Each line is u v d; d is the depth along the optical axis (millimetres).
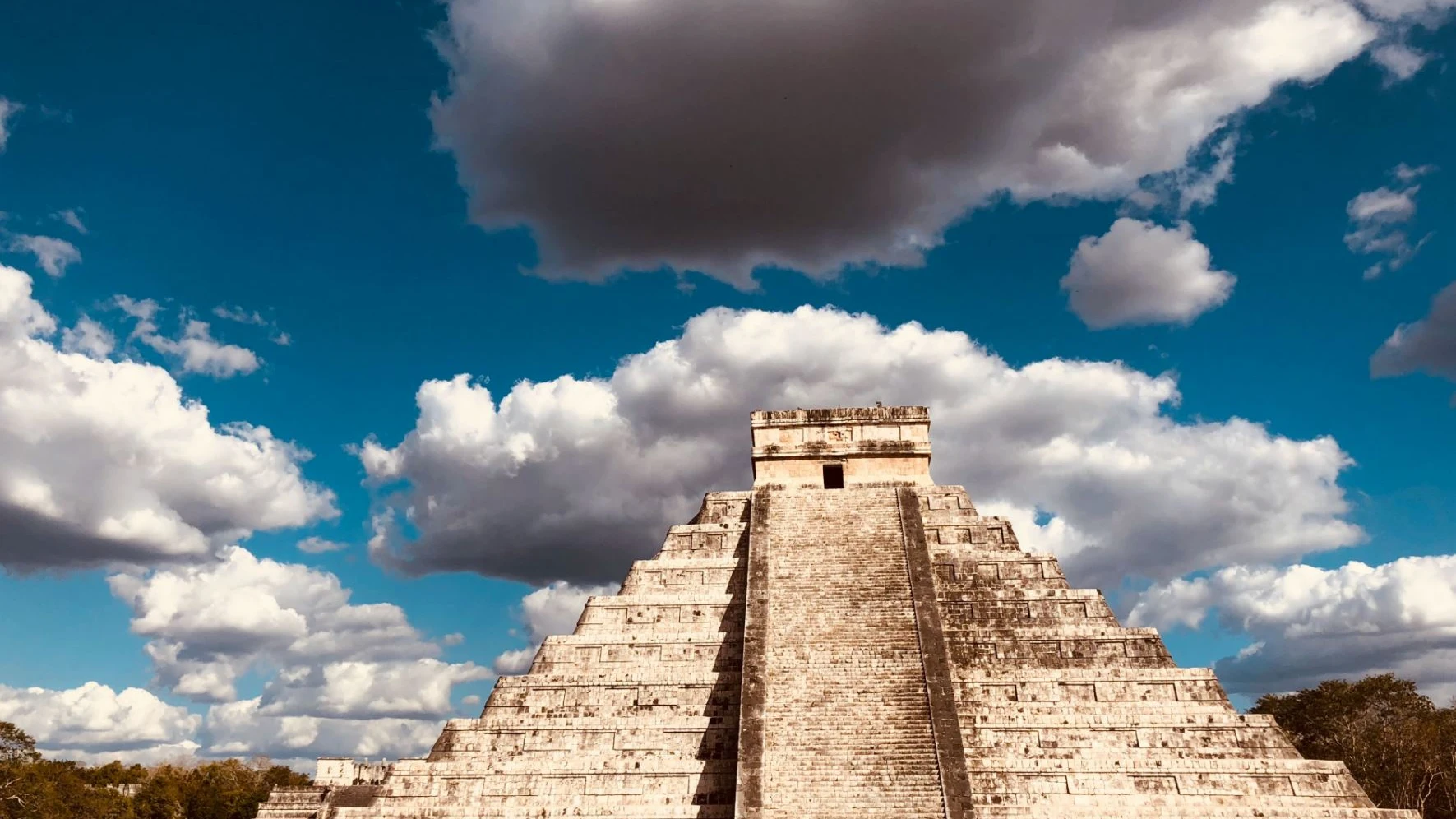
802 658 28969
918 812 24469
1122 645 30984
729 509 37969
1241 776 27062
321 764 35750
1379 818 25922
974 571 33969
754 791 25250
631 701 30969
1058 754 27938
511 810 28766
